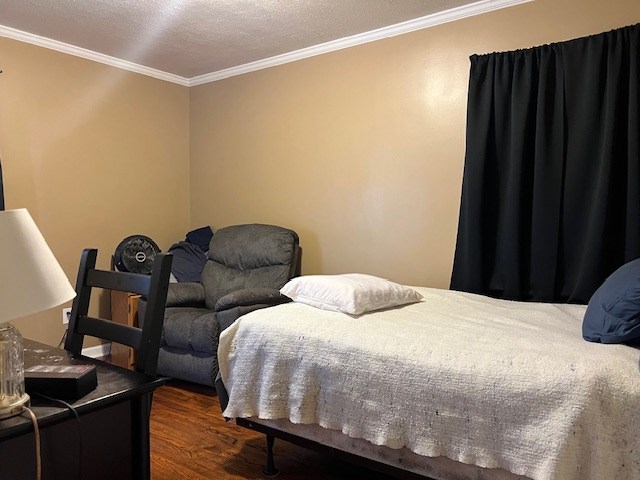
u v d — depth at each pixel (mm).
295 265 3477
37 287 942
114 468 1141
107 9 2801
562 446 1236
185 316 2973
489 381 1375
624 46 2273
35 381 1055
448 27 2869
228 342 1939
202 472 1991
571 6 2469
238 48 3469
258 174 3869
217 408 2695
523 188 2555
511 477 1369
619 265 2330
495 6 2684
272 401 1786
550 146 2461
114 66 3707
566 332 1693
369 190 3248
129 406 1170
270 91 3754
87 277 1549
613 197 2314
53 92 3340
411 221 3068
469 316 1983
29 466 964
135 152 3893
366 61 3219
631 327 1400
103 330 1437
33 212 3258
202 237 4000
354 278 2234
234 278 3473
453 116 2873
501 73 2607
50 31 3143
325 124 3447
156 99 4043
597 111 2334
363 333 1699
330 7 2775
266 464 2047
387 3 2721
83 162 3535
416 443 1476
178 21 2980
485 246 2689
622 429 1216
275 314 1940
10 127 3123
